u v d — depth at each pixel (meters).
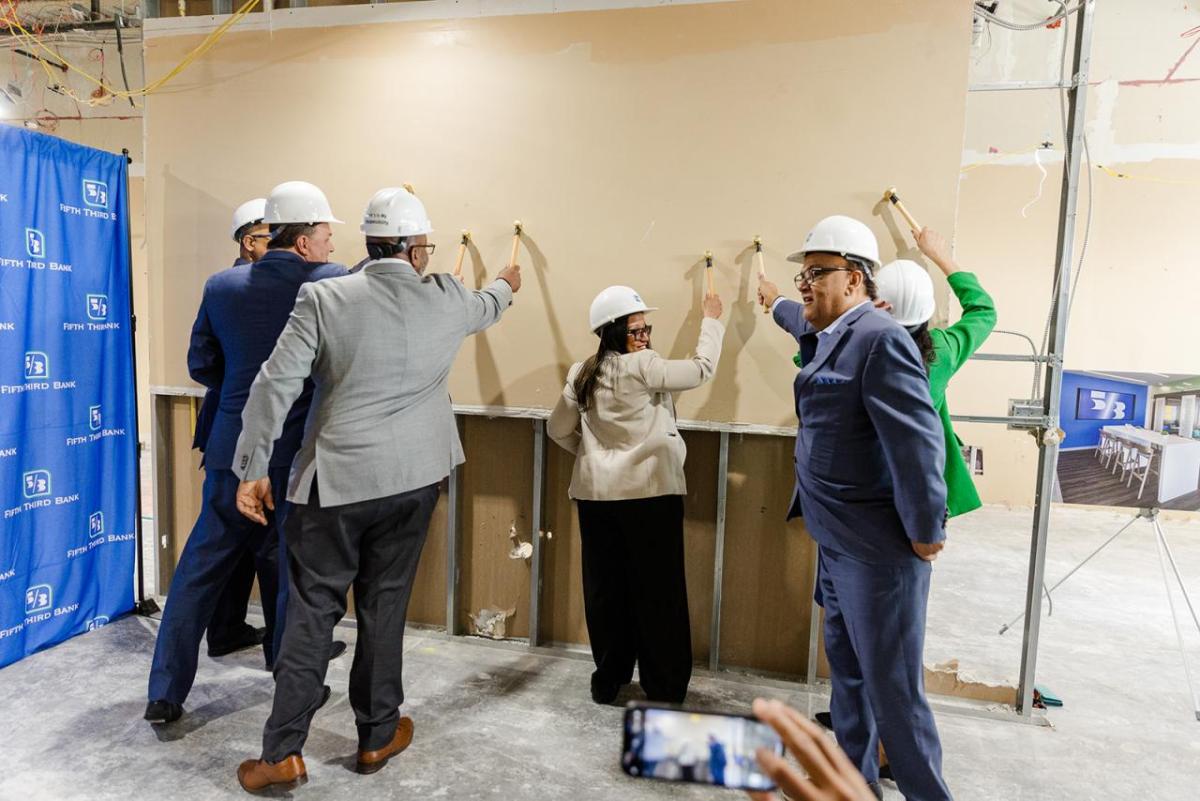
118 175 2.86
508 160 2.66
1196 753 2.25
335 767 2.02
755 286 2.50
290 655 1.88
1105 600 3.67
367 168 2.78
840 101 2.39
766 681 2.59
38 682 2.43
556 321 2.67
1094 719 2.45
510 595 2.86
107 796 1.87
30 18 5.03
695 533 2.67
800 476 1.81
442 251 2.74
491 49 2.64
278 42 2.81
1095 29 4.96
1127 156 5.02
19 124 5.59
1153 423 5.10
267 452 1.83
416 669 2.61
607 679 2.38
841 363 1.62
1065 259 2.29
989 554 4.40
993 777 2.08
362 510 1.87
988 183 5.22
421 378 1.94
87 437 2.78
